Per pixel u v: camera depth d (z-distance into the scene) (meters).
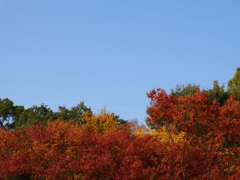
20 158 23.58
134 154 24.23
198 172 22.91
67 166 22.88
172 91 45.75
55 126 29.03
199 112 22.17
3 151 25.22
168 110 24.03
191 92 42.97
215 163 22.67
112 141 24.50
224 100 40.56
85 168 22.19
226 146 23.41
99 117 42.28
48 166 24.78
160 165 23.78
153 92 24.39
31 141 27.19
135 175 21.95
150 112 24.55
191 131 22.88
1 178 23.72
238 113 22.34
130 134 28.17
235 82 56.34
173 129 23.91
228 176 22.00
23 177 25.98
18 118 67.94
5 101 68.19
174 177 22.89
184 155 23.06
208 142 21.80
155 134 31.70
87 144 24.55
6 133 26.45
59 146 24.64
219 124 21.86
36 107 58.88
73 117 54.06
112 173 22.75
